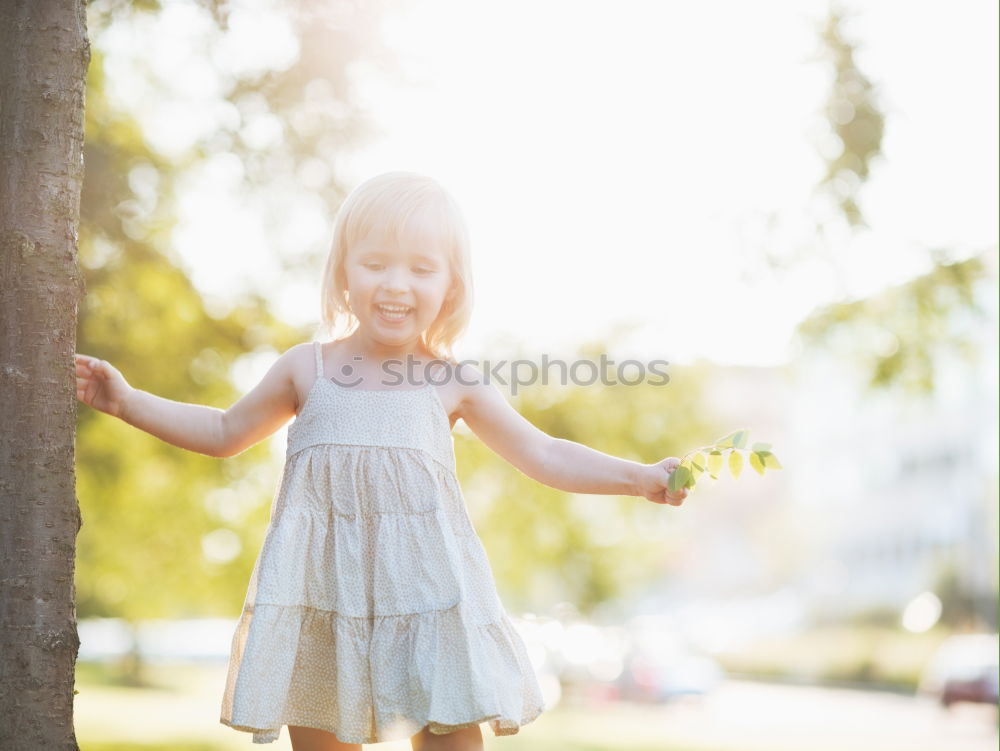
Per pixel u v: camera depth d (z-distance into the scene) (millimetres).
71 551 3457
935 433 57031
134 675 39031
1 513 3369
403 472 3418
